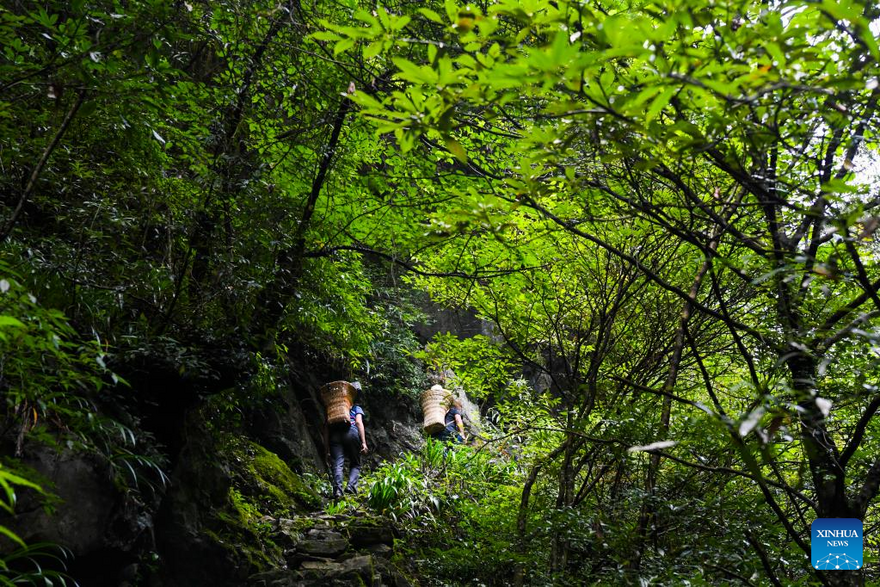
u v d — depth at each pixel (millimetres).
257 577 4789
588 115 1639
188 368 4137
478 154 4789
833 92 1520
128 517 3818
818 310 2676
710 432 2883
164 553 4410
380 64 4223
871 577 3377
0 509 3062
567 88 1488
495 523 5234
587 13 1633
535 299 5430
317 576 5145
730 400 3666
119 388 3928
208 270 4715
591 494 4758
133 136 3682
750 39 1440
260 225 4641
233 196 4613
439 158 4816
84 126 3617
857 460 3021
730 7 1409
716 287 2564
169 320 4246
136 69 3221
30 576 2838
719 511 3229
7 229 2613
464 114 2594
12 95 3043
